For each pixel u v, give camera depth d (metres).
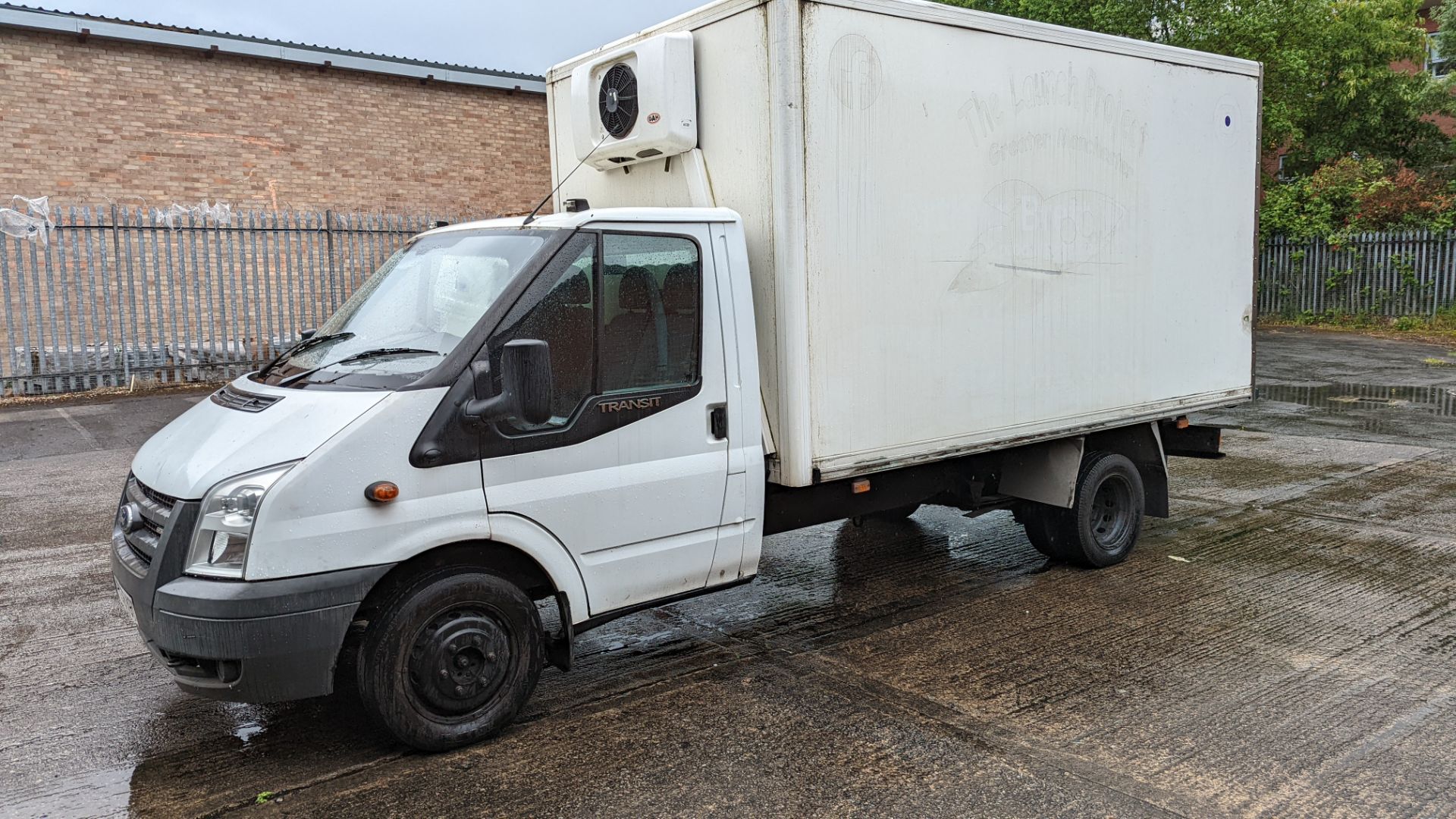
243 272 13.55
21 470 9.05
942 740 4.01
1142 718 4.19
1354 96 24.44
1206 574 6.27
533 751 3.96
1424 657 4.84
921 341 5.01
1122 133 5.96
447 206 18.36
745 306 4.49
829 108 4.50
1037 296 5.57
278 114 16.39
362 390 3.75
